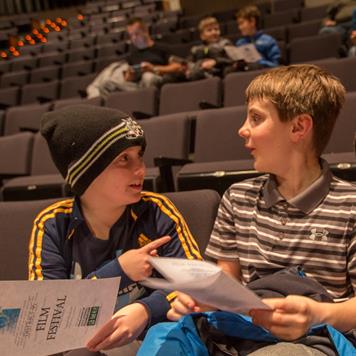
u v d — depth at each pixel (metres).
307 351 0.53
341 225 0.67
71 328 0.57
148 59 3.02
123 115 0.75
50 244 0.76
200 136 1.65
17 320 0.53
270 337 0.59
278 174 0.72
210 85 2.15
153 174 1.43
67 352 0.66
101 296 0.58
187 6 5.68
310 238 0.68
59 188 1.41
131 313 0.65
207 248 0.78
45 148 1.89
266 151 0.70
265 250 0.70
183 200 0.89
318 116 0.69
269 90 0.70
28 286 0.52
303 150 0.71
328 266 0.66
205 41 2.97
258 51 2.78
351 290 0.67
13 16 6.89
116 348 0.68
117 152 0.72
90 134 0.72
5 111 2.63
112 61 3.92
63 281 0.55
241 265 0.73
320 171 0.72
